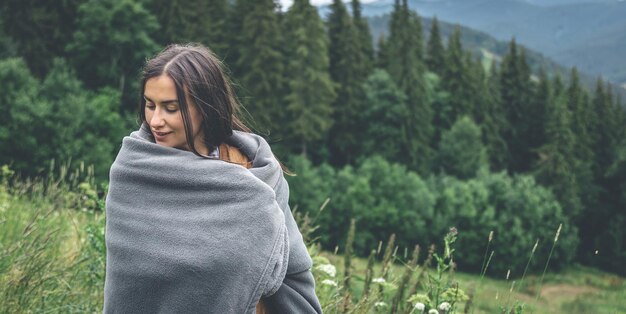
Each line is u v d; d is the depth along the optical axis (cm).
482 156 6888
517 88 8156
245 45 5494
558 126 7244
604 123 8275
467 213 5966
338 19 7062
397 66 6956
